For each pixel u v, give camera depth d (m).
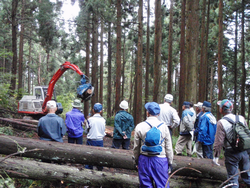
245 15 22.00
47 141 4.35
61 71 8.43
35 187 4.29
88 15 19.12
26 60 36.31
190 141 6.32
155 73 17.56
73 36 21.73
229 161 3.76
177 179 4.42
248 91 24.36
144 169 3.34
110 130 11.47
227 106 3.84
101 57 26.84
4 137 4.19
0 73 13.24
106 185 4.18
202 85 17.44
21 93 15.45
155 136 3.23
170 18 19.81
